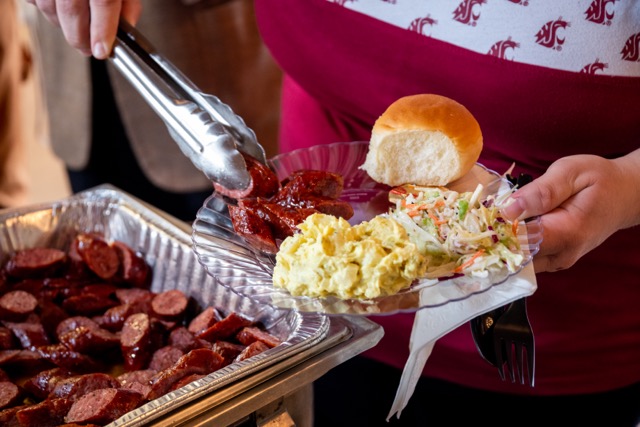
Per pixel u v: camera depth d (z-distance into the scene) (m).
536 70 1.31
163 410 0.99
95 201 1.62
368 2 1.41
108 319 1.40
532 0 1.27
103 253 1.53
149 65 1.37
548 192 1.14
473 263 1.06
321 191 1.25
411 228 1.12
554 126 1.37
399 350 1.61
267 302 1.03
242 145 1.28
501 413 1.61
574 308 1.47
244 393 1.04
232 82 2.53
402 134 1.31
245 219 1.18
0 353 1.31
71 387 1.17
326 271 1.01
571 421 1.60
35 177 3.62
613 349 1.53
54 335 1.42
